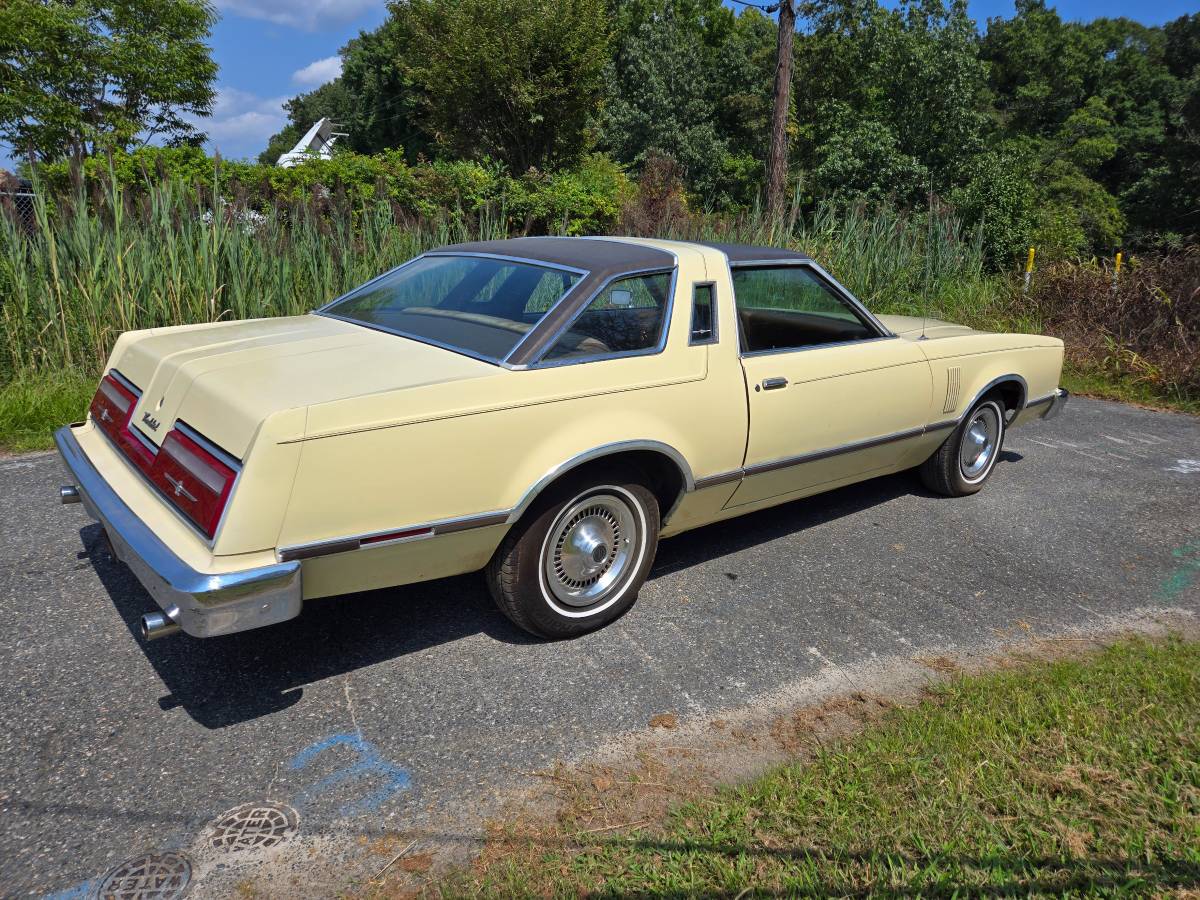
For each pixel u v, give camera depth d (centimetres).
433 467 273
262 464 242
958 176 2495
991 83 5550
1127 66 5988
